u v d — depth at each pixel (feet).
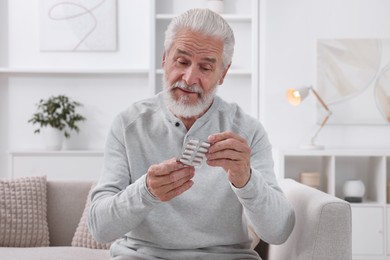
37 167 15.74
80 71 16.22
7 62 16.76
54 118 15.94
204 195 6.03
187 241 5.97
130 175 6.18
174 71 5.82
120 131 6.28
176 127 6.20
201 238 5.98
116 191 5.96
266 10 15.25
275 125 15.30
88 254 8.59
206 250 6.03
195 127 6.16
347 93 15.24
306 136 15.29
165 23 16.49
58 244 9.64
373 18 15.20
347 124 15.28
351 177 15.46
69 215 9.70
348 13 15.19
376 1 15.19
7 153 16.84
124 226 5.51
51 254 8.52
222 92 16.57
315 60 15.23
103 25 16.70
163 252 5.98
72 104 16.78
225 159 5.10
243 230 6.20
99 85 16.81
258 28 15.88
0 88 16.79
